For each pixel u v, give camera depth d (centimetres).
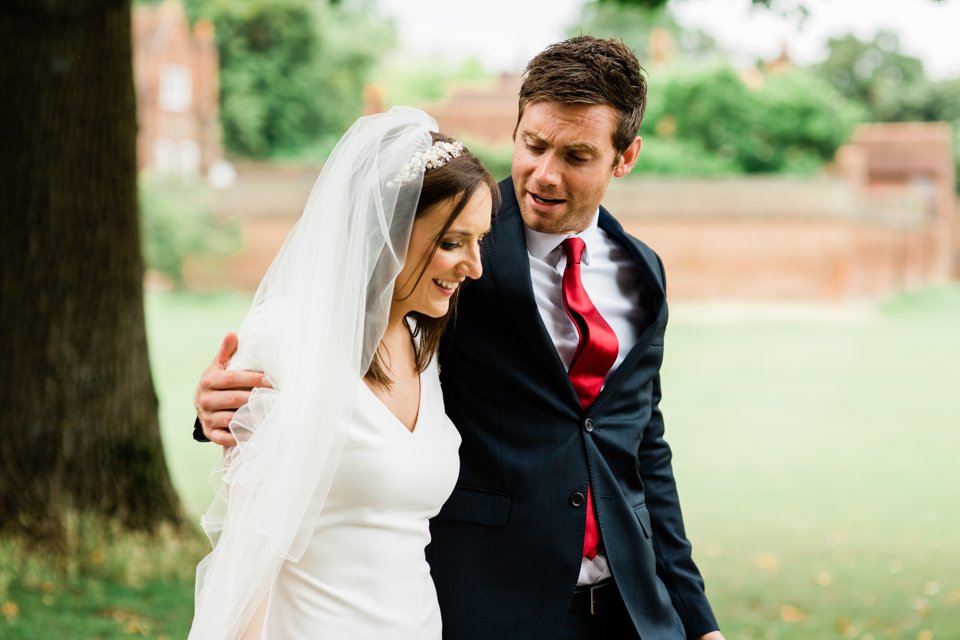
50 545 472
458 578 203
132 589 467
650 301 229
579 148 203
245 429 177
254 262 2962
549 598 204
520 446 207
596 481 209
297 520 171
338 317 176
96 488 488
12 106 466
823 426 1359
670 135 3459
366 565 178
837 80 4862
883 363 2027
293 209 2948
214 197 2958
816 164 3425
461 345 209
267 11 3803
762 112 3416
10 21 464
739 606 550
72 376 482
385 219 178
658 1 663
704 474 1035
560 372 207
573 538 205
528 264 207
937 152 3922
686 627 230
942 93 4738
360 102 4088
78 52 470
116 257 490
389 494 178
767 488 963
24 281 473
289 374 173
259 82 3859
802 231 2780
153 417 512
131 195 495
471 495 207
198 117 3719
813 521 816
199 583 189
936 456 1146
